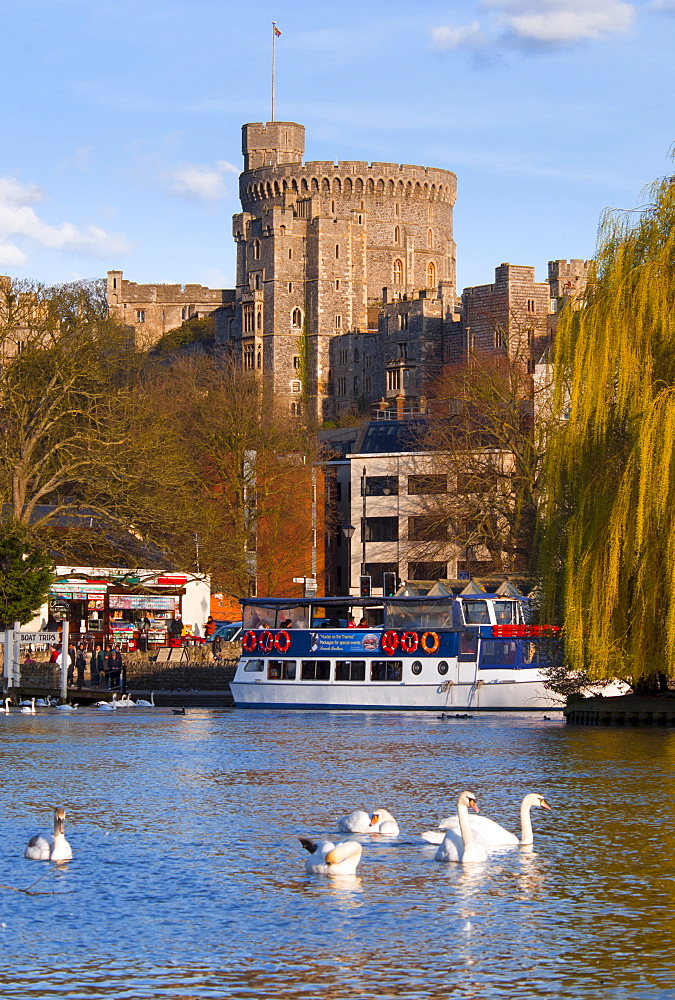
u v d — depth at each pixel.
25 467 95.62
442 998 21.53
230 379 152.25
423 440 132.88
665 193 58.47
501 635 80.88
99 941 24.72
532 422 109.81
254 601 89.06
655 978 22.38
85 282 138.62
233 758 52.25
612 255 58.94
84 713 81.00
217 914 26.48
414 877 29.48
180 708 85.06
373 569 143.25
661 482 54.38
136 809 38.94
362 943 24.41
